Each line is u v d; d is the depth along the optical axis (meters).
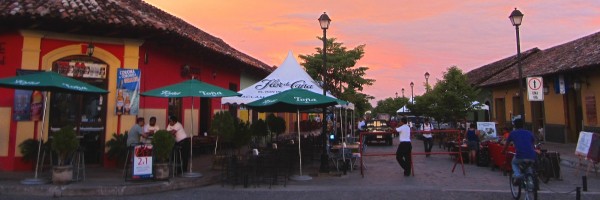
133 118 12.16
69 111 11.70
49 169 11.01
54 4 10.94
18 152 11.05
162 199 8.43
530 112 24.73
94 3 11.65
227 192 9.20
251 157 10.29
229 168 10.23
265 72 22.14
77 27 11.09
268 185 10.09
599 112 18.34
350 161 13.00
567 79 20.61
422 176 11.91
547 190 9.51
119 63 12.11
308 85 12.94
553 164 11.11
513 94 26.78
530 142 7.98
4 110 11.12
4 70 10.98
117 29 11.39
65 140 9.01
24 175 10.15
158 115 13.51
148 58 12.98
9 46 11.10
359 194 8.95
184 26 19.03
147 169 9.52
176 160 10.80
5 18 10.21
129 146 10.06
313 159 14.74
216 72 17.69
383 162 15.77
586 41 22.27
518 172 8.11
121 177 10.03
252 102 11.59
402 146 11.99
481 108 25.62
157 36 12.25
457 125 25.12
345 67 23.09
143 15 12.26
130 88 12.14
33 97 11.29
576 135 21.22
